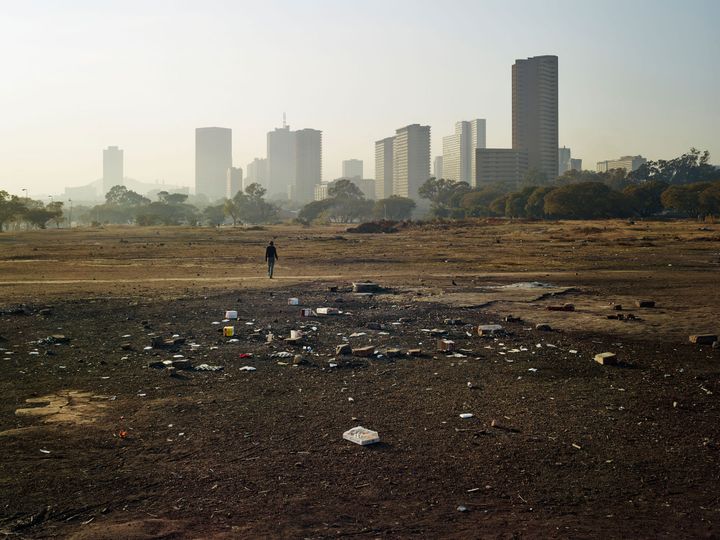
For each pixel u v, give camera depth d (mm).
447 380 10891
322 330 15547
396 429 8375
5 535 5496
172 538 5453
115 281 27516
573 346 13812
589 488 6562
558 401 9680
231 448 7656
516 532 5594
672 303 20453
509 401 9664
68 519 5816
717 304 20141
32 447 7648
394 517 5891
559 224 94250
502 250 49938
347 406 9391
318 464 7168
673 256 41250
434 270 33406
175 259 42250
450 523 5773
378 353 12906
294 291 23641
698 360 12477
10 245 60375
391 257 43594
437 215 192250
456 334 15023
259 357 12602
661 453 7562
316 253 48500
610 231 72438
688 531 5629
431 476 6848
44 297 21516
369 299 21422
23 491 6418
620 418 8883
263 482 6668
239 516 5891
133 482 6656
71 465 7109
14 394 9898
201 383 10641
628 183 186750
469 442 7891
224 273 31812
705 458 7406
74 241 69000
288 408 9281
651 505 6176
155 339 13562
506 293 22953
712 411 9219
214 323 16406
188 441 7887
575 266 35062
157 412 9047
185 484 6609
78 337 14539
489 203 173000
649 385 10633
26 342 13883
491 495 6387
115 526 5660
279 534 5539
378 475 6863
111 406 9328
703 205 106000
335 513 5965
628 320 17125
